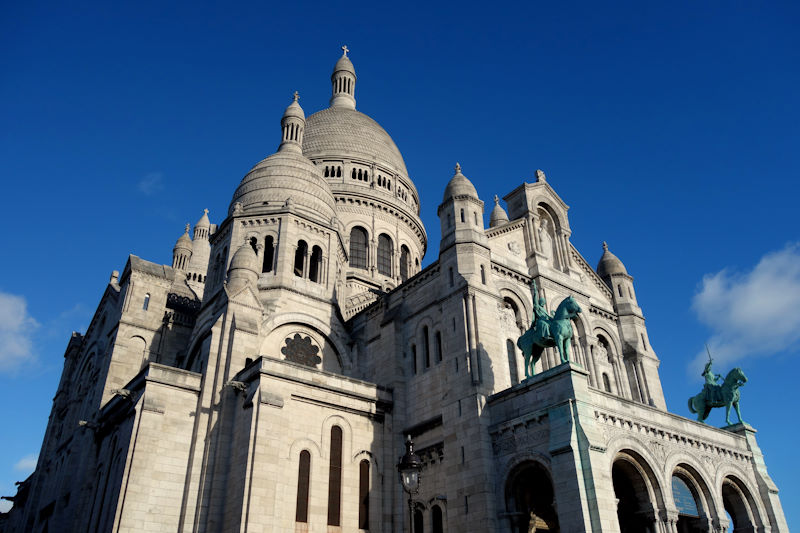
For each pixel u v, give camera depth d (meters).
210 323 44.94
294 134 61.84
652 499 33.47
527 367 36.16
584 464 30.28
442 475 38.03
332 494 37.84
